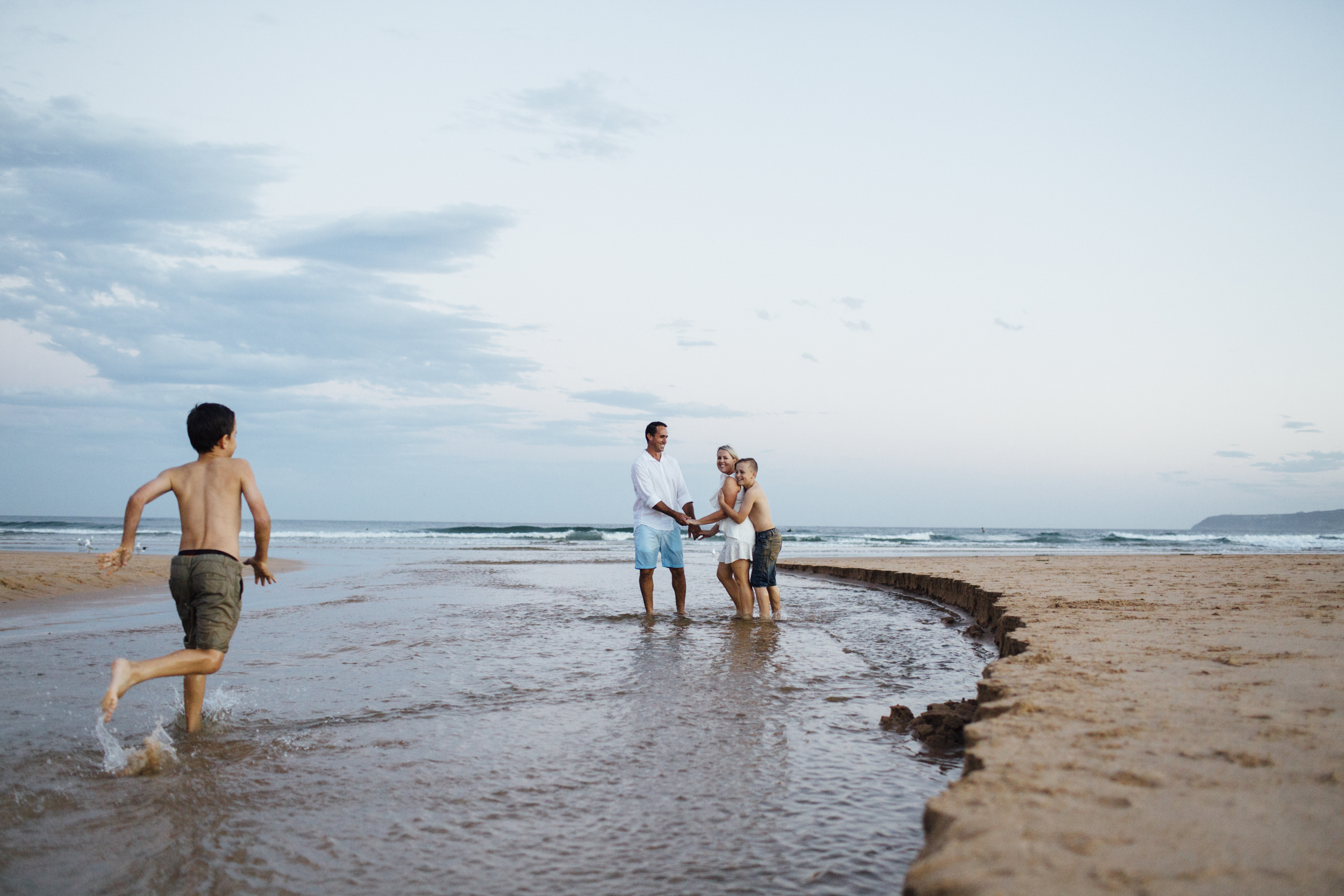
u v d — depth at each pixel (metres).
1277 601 7.68
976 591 9.66
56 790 3.34
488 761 3.74
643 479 8.98
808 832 2.95
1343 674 4.06
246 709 4.67
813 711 4.69
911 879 1.85
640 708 4.69
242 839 2.87
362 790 3.36
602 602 10.43
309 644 6.89
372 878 2.57
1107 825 2.04
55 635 7.49
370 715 4.54
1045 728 3.04
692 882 2.55
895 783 3.47
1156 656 4.65
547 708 4.68
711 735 4.15
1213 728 3.00
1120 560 19.22
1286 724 3.05
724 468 9.08
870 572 14.72
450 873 2.61
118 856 2.72
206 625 4.16
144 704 4.82
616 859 2.72
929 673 5.91
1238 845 1.89
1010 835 1.99
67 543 31.00
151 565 15.51
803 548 38.69
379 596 11.24
